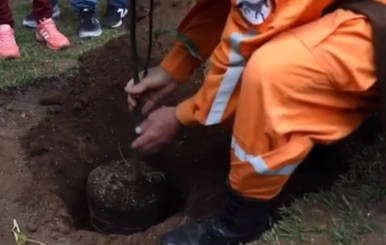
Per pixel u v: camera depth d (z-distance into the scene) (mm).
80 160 2883
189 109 2293
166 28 3639
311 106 2061
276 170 2051
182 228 2311
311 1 2033
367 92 2137
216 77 2127
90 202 2635
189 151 2912
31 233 2398
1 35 3439
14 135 2898
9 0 4180
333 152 2619
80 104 3094
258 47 2070
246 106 2025
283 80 2000
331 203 2283
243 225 2221
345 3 2146
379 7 2104
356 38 2057
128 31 3711
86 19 3662
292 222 2240
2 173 2674
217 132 2975
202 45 2514
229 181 2176
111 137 3000
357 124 2197
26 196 2555
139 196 2596
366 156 2480
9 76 3258
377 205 2266
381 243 2127
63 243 2367
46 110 3080
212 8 2455
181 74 2543
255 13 2027
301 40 2029
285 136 2029
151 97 2572
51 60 3416
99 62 3332
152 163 2928
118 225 2600
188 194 2754
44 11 3557
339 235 2148
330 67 2018
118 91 3160
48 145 2871
